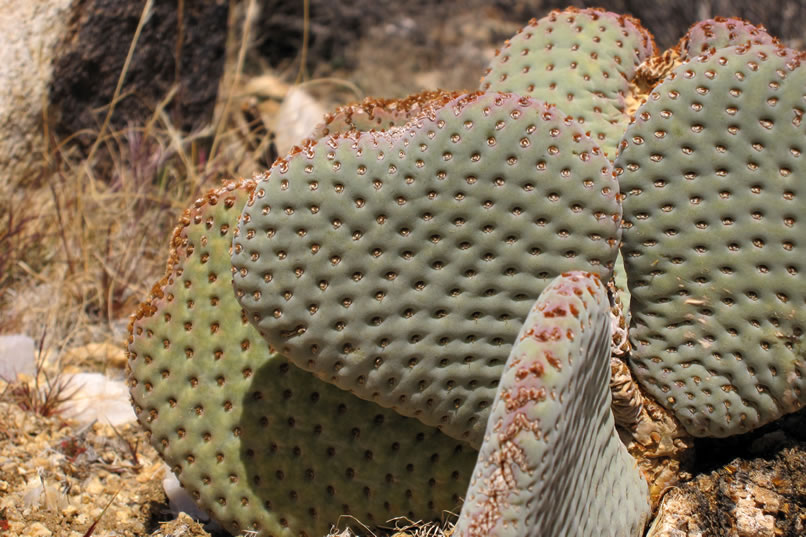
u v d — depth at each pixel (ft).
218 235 2.32
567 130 2.09
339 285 2.13
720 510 2.28
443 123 2.09
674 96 2.15
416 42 7.36
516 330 2.16
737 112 2.13
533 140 2.09
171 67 4.21
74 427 2.80
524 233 2.12
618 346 2.26
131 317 2.34
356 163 2.09
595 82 2.51
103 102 3.96
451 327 2.16
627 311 2.31
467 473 2.31
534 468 1.92
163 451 2.36
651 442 2.31
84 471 2.66
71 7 3.77
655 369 2.28
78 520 2.53
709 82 2.14
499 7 7.79
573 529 2.07
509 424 1.92
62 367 3.03
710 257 2.20
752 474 2.30
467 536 1.93
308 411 2.31
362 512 2.33
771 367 2.22
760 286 2.19
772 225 2.16
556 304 1.97
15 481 2.57
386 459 2.31
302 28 6.89
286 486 2.33
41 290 3.27
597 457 2.13
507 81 2.54
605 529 2.15
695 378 2.26
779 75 2.12
